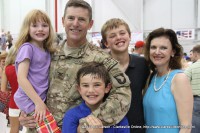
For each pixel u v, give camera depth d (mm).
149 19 12617
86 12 1665
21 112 1712
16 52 1810
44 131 1619
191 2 11961
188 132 1598
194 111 3176
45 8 13008
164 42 1752
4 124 2359
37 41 1796
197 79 3254
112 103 1501
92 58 1655
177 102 1645
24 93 1687
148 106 1802
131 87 1883
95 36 11414
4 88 3689
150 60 1909
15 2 13977
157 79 1834
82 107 1591
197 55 4273
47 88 1745
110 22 1943
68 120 1565
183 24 12133
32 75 1703
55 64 1741
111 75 1594
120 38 1900
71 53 1693
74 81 1658
